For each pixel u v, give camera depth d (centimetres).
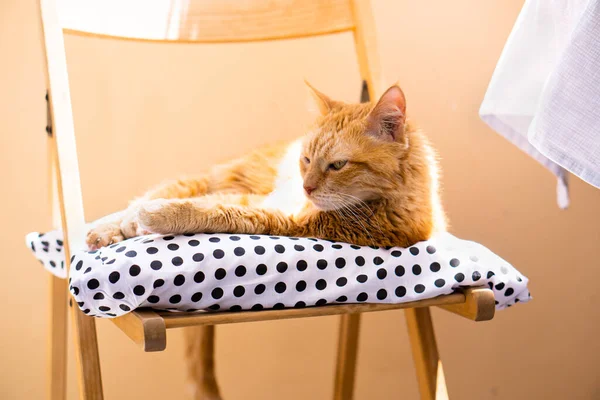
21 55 160
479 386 186
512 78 112
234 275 88
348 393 150
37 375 170
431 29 175
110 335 171
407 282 96
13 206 163
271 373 181
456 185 179
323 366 182
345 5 138
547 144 93
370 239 112
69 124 105
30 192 163
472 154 179
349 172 116
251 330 178
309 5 138
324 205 114
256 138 175
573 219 184
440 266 98
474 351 185
